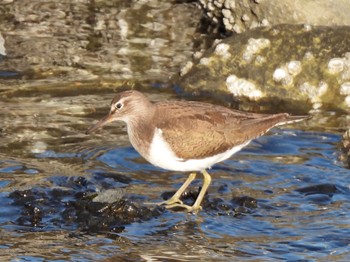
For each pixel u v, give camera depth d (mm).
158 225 11906
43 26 19812
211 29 19984
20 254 10969
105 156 14094
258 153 14266
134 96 12398
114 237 11547
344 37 17016
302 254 11031
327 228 11758
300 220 12031
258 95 16656
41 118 15531
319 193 12828
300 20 18297
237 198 12578
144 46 19000
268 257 10953
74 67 17906
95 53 18578
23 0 21125
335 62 16531
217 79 16984
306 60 16797
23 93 16672
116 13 20625
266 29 17469
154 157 12383
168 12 20781
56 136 14828
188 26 20062
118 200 12289
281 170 13617
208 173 13555
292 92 16562
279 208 12398
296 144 14609
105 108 16078
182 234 11656
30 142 14539
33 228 11766
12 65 17891
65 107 16094
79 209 12234
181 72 17406
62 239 11461
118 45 19016
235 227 11852
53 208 12273
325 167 13711
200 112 12367
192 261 10820
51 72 17656
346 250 11133
